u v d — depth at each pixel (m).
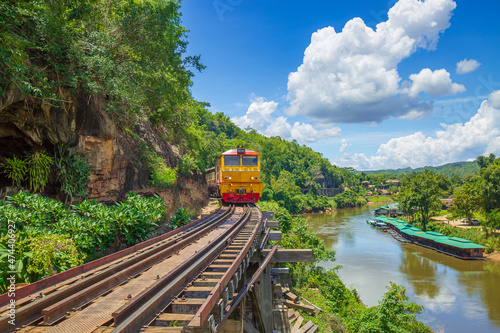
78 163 11.67
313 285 25.58
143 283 5.68
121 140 14.98
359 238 55.81
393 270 36.53
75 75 10.83
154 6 14.00
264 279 10.54
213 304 4.67
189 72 19.33
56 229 8.24
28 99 9.59
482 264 39.34
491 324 23.72
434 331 22.77
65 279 5.43
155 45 14.56
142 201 12.62
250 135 156.62
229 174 21.23
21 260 6.20
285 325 13.59
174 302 4.86
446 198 103.38
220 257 8.12
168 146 23.50
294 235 29.22
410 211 68.12
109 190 13.49
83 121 11.95
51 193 11.59
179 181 21.73
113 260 6.98
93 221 9.19
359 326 18.09
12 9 8.40
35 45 9.85
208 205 28.66
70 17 11.66
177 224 14.16
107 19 14.19
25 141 10.64
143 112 19.69
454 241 45.22
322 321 18.81
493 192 58.62
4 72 8.17
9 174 10.34
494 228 53.47
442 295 29.17
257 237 11.34
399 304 17.36
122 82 12.46
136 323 3.98
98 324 3.99
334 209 116.00
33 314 4.17
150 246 8.69
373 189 181.62
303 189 128.88
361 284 31.59
